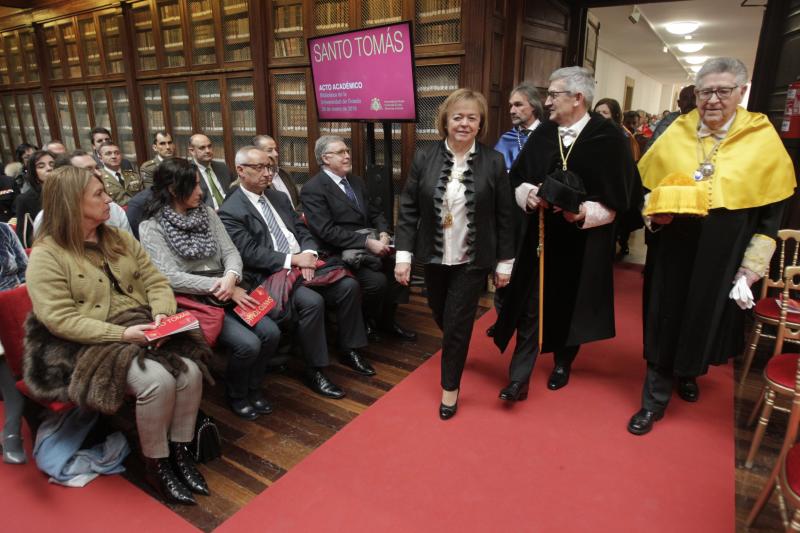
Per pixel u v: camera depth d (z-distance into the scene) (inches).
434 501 65.1
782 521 62.7
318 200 107.1
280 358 103.6
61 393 62.2
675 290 75.3
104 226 71.0
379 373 101.4
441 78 138.9
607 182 75.7
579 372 99.7
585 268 82.2
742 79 68.9
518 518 62.3
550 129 81.7
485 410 86.1
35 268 63.1
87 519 62.5
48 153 117.5
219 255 88.1
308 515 62.8
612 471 70.7
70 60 233.6
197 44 182.7
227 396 88.0
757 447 71.0
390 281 114.7
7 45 263.6
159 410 63.7
